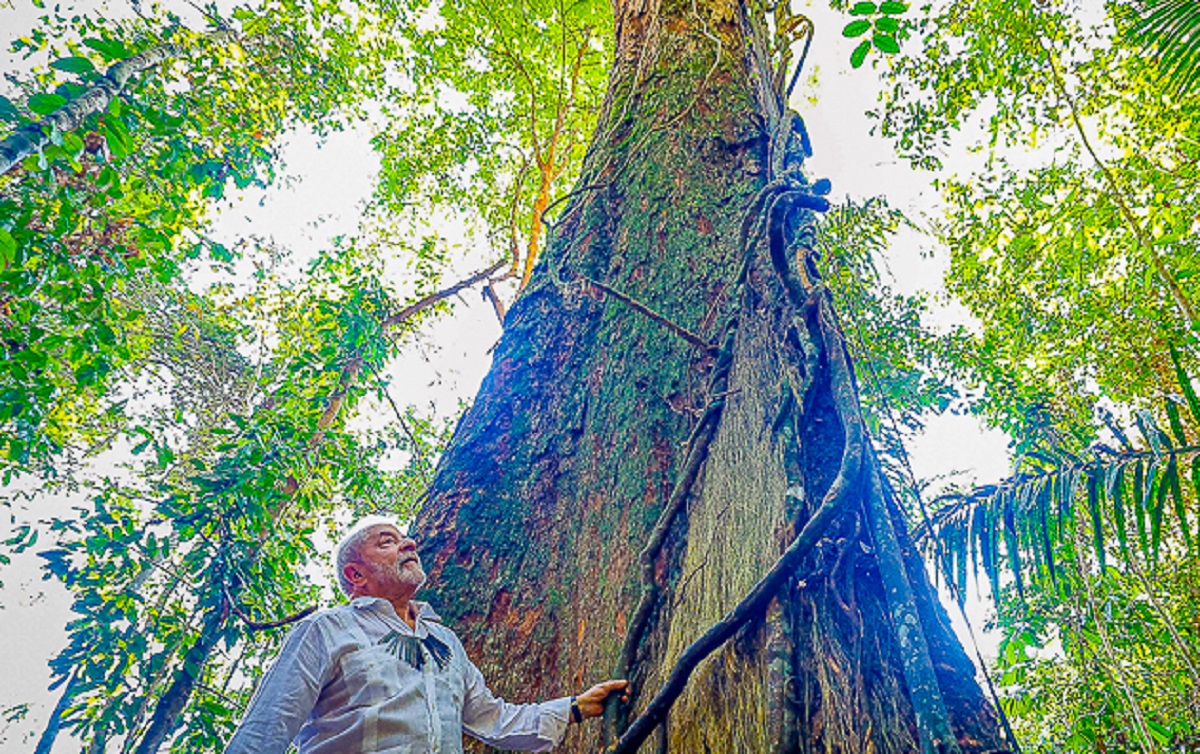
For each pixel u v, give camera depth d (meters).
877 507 1.42
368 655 1.54
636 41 4.83
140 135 4.21
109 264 4.12
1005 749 1.07
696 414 2.36
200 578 4.07
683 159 3.51
